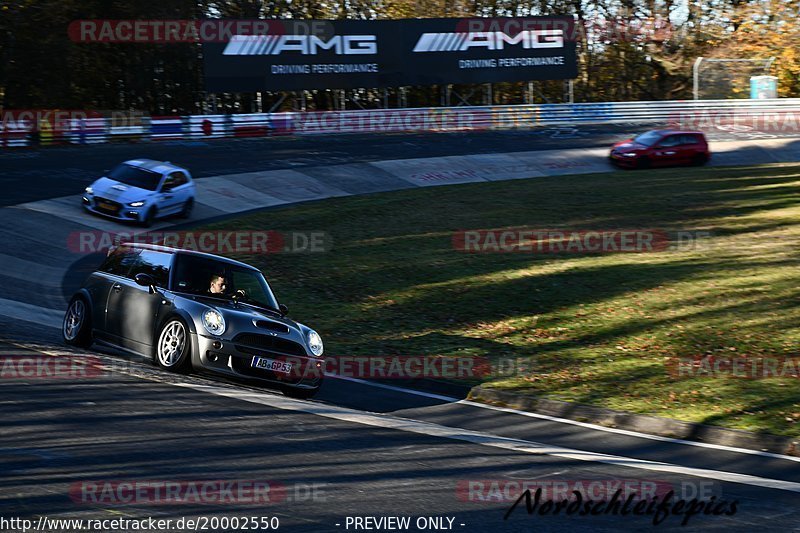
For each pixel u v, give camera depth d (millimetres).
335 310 60094
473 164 129625
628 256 72875
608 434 34781
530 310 58844
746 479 27562
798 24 102250
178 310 35875
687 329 52250
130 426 26906
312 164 122625
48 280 63281
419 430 31312
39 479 21359
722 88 179125
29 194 90812
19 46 158625
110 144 133000
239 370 35531
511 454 28656
